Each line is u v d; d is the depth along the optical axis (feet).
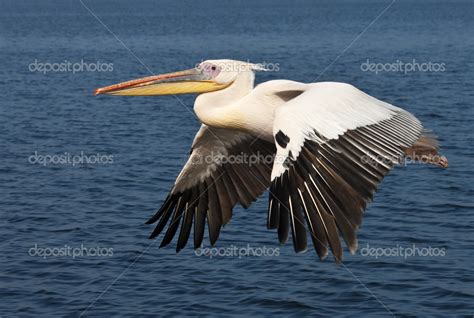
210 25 389.19
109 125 92.32
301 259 43.65
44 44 256.52
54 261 44.62
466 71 147.43
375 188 20.35
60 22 454.81
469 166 65.26
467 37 254.68
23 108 108.78
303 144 20.42
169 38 279.90
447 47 213.25
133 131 87.71
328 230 19.54
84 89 133.18
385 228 49.21
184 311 38.27
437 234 48.14
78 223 51.49
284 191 20.01
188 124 91.91
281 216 19.81
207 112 25.73
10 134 87.04
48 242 48.01
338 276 41.55
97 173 65.82
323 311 38.14
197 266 43.27
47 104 112.88
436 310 38.17
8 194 59.06
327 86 21.94
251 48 221.25
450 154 70.69
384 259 43.73
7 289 41.19
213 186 27.07
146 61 187.62
